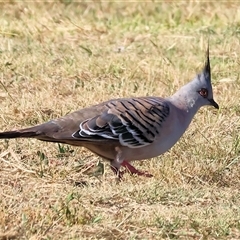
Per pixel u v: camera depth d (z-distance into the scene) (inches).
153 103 684.7
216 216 619.5
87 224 599.2
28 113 831.1
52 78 952.3
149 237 586.6
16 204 628.7
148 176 693.3
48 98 872.3
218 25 1233.4
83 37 1155.3
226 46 1100.5
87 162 730.2
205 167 713.6
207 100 716.0
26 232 575.8
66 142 667.4
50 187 673.0
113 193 653.9
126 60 1023.6
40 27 1179.3
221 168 718.5
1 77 946.7
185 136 785.6
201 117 838.5
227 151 754.2
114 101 684.7
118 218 613.0
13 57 1013.8
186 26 1230.3
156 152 689.0
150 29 1208.2
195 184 695.7
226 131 811.4
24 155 745.6
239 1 1362.0
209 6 1338.6
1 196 640.4
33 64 994.7
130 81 946.7
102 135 663.8
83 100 866.1
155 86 938.7
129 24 1237.7
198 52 1087.0
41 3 1330.0
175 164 719.7
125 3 1371.8
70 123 660.1
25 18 1237.1
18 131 644.1
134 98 693.3
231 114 855.1
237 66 1016.2
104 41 1139.9
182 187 677.3
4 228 577.6
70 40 1137.4
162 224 601.0
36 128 651.5
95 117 666.8
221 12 1299.2
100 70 979.9
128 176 695.7
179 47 1109.7
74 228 587.2
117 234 588.1
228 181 707.4
